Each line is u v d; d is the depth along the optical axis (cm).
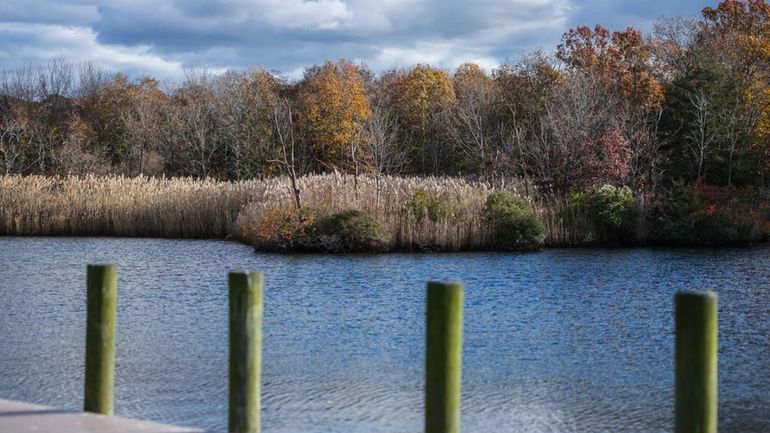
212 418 1089
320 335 1634
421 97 6906
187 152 6812
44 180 4478
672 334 1655
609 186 3759
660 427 1066
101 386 795
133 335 1634
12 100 7444
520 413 1127
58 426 728
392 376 1312
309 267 2791
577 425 1074
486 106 6006
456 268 2764
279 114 6356
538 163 4491
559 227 3616
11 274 2616
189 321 1788
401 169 6172
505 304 2011
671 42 6456
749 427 1072
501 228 3416
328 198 3562
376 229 3300
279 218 3353
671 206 3734
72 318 1819
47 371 1336
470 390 1245
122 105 7600
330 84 6388
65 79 8050
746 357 1473
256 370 719
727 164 4453
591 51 6525
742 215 3756
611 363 1414
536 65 6128
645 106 4984
